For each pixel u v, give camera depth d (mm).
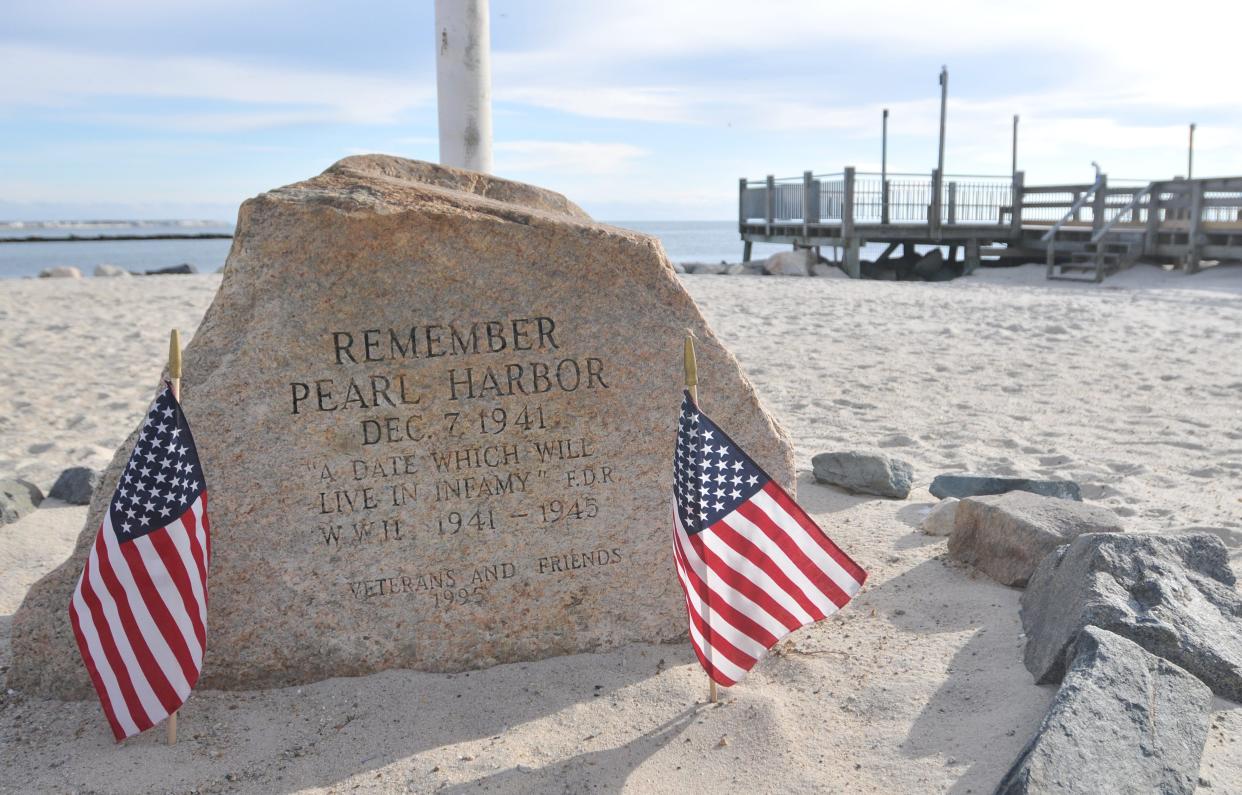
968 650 3857
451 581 3920
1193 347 11703
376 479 3844
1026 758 2770
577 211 4762
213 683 3754
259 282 3762
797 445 7445
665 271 4156
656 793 3109
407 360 3861
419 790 3139
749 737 3361
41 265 49375
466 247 3906
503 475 3975
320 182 3990
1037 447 7242
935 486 6000
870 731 3363
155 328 13812
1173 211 22188
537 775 3201
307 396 3777
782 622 3637
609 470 4086
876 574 4777
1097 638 3227
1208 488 6055
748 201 29656
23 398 9094
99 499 3715
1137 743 2852
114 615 3334
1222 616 3670
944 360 11086
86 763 3295
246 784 3188
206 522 3447
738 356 11367
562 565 4039
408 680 3809
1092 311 15398
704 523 3535
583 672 3893
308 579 3787
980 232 24625
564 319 4020
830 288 20031
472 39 8430
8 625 4391
